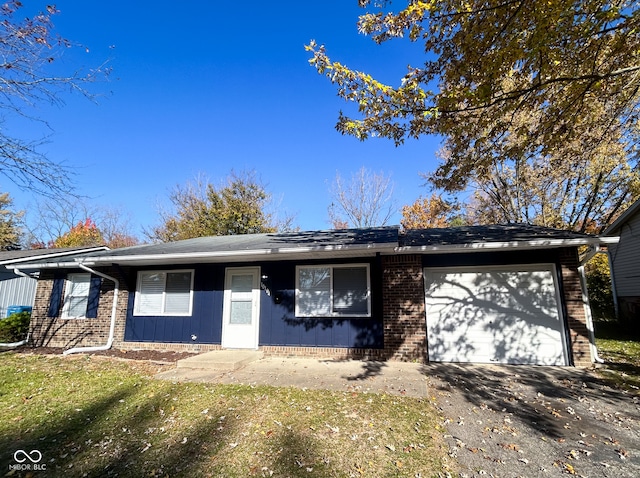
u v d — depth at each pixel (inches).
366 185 1007.6
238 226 1058.1
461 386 242.1
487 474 131.3
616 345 395.9
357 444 154.2
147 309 408.5
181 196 1139.9
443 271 336.8
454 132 265.3
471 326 323.6
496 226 420.8
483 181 777.6
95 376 272.2
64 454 149.6
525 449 150.9
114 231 1370.6
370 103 243.8
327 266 356.8
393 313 329.4
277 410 193.8
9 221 1175.6
